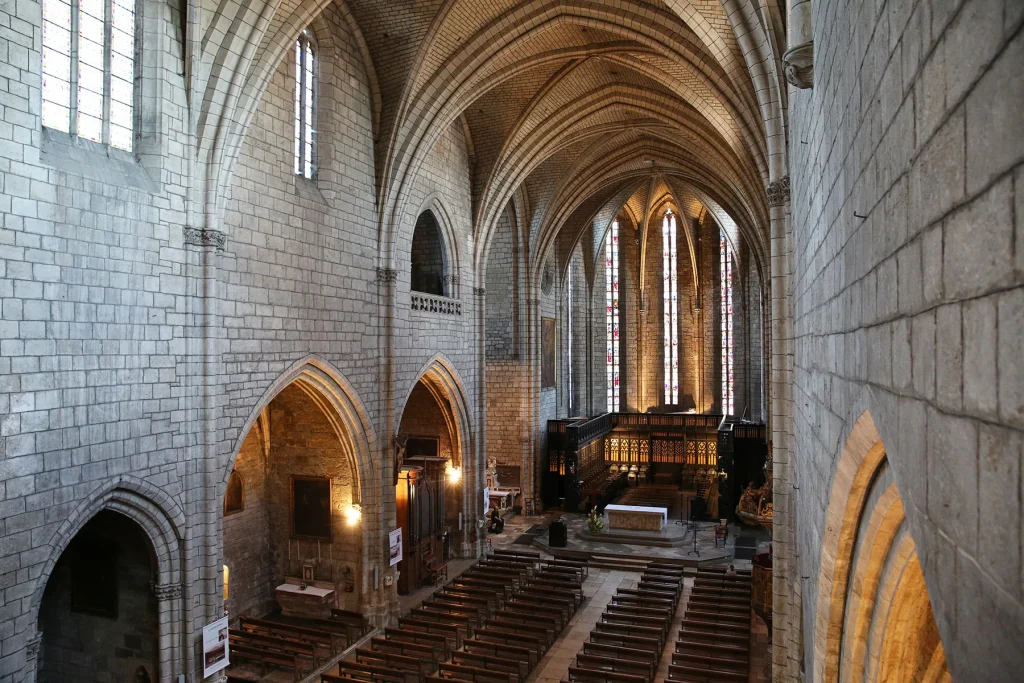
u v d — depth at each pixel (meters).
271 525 23.78
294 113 19.08
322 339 20.02
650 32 21.19
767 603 18.45
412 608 21.17
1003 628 1.50
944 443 2.03
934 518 2.16
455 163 28.58
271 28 16.53
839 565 6.02
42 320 12.14
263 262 17.67
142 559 15.16
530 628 19.92
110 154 14.20
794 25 7.71
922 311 2.32
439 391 29.19
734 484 37.81
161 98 14.88
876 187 3.29
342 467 22.84
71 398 12.66
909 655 5.10
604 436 46.00
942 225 2.03
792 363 15.47
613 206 45.12
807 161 8.48
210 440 15.65
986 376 1.62
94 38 14.06
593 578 27.84
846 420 4.65
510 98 28.38
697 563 28.72
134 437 13.99
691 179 38.28
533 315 37.72
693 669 16.52
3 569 11.41
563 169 35.44
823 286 6.40
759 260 37.72
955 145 1.87
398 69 22.33
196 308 15.56
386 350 23.16
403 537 24.48
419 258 28.64
